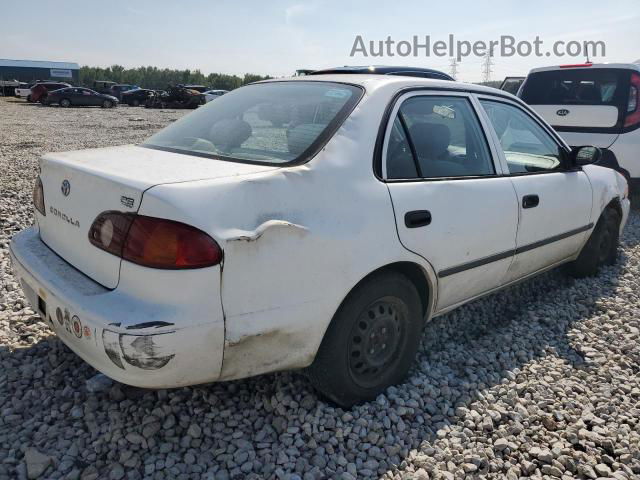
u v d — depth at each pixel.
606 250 5.06
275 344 2.36
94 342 2.13
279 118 2.89
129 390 2.81
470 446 2.60
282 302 2.32
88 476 2.27
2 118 21.89
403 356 2.97
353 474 2.37
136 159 2.67
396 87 3.01
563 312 4.18
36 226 3.06
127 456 2.39
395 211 2.70
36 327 3.46
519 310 4.24
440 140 3.13
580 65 7.27
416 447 2.58
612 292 4.60
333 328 2.58
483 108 3.54
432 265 2.94
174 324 2.08
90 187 2.42
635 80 6.86
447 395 3.00
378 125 2.80
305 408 2.72
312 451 2.48
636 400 3.06
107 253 2.27
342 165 2.58
